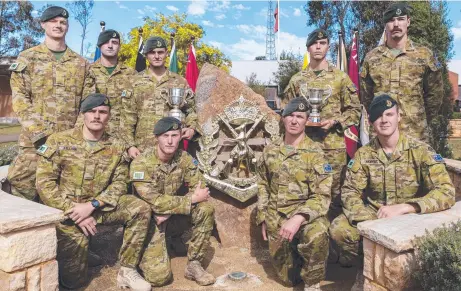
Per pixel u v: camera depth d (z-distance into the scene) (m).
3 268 2.80
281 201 3.70
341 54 6.92
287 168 3.69
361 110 4.72
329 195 3.58
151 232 3.72
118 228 5.37
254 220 4.91
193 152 5.48
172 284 3.75
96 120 3.60
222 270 4.12
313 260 3.34
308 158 3.67
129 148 4.57
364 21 20.38
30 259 2.88
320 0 21.67
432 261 2.57
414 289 2.74
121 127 4.73
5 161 6.39
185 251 4.54
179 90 4.58
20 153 4.20
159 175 3.79
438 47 13.52
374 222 2.96
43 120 4.23
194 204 3.82
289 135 3.75
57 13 4.28
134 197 3.71
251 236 4.88
